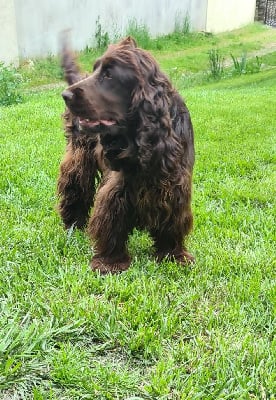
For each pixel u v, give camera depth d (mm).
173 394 904
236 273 1312
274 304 1147
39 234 1450
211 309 1111
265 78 5328
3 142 2465
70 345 989
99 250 1294
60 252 1381
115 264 1296
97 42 6387
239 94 4141
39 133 2676
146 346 998
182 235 1305
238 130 2838
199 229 1550
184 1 7828
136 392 906
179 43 7508
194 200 1803
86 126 1068
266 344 1024
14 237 1419
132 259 1349
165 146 1101
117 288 1188
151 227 1280
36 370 933
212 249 1420
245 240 1490
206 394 898
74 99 1041
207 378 925
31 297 1141
